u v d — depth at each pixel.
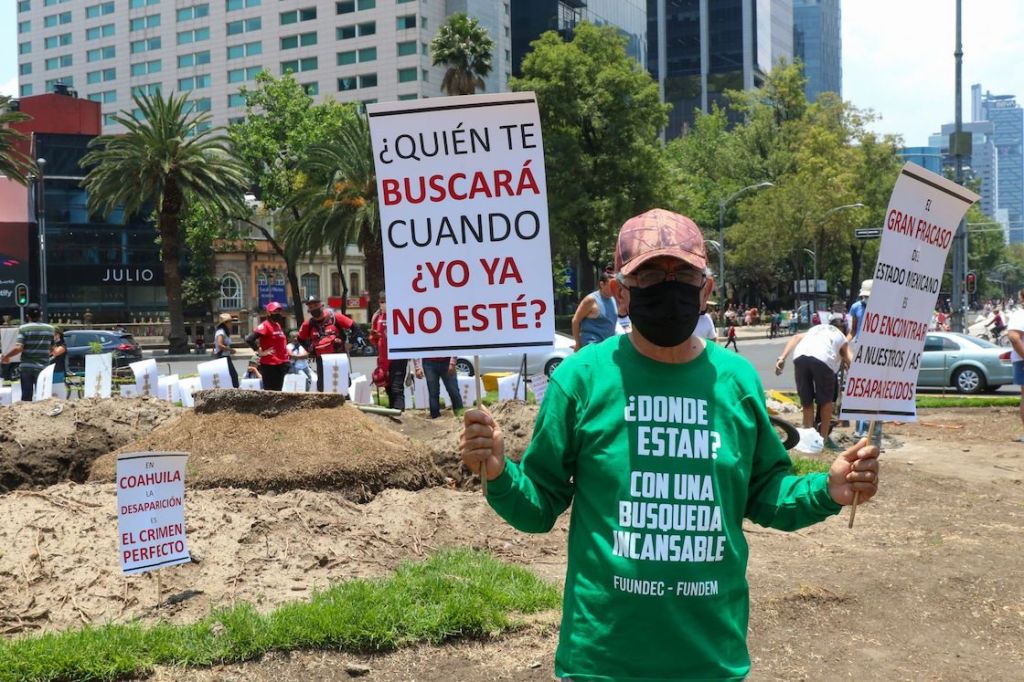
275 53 106.06
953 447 11.63
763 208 65.25
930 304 3.22
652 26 161.88
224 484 6.42
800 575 5.95
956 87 28.88
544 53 52.12
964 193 3.17
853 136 70.38
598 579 2.43
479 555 5.81
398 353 3.00
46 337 15.41
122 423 8.12
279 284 67.56
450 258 3.00
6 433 7.70
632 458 2.46
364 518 6.21
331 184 42.47
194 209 54.19
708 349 2.61
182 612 4.89
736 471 2.49
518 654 4.56
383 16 99.62
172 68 113.56
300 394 7.20
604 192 53.00
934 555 6.47
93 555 5.21
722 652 2.42
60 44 121.94
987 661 4.83
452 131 2.99
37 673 4.05
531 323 2.98
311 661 4.40
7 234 63.97
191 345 53.44
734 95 80.19
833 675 4.60
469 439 2.51
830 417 11.20
